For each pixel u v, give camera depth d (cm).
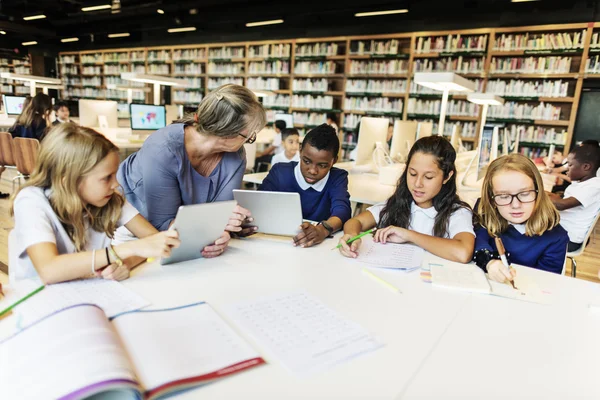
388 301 102
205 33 995
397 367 75
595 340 89
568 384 73
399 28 738
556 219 148
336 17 802
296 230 148
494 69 621
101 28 1109
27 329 70
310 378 69
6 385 59
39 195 109
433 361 77
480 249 137
